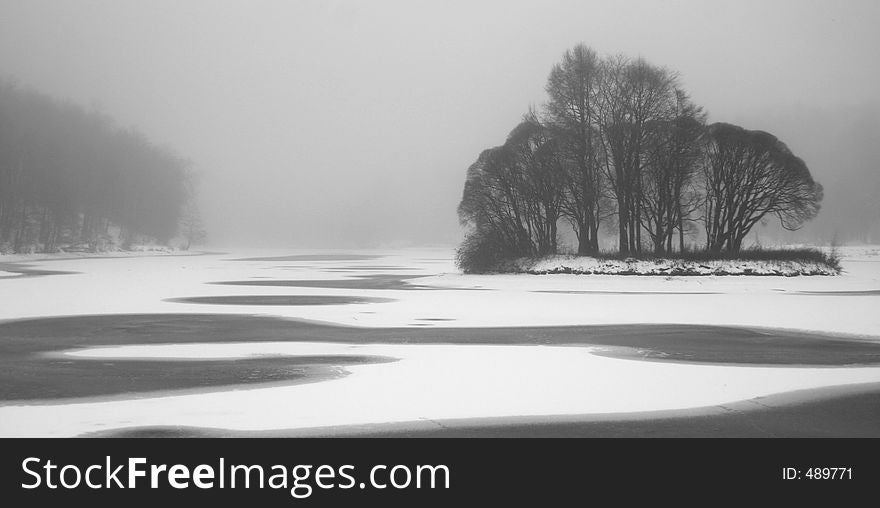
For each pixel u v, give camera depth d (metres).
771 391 17.11
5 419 14.35
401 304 39.75
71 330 28.48
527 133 69.50
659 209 64.62
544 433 13.50
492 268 65.81
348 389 17.17
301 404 15.62
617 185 65.38
